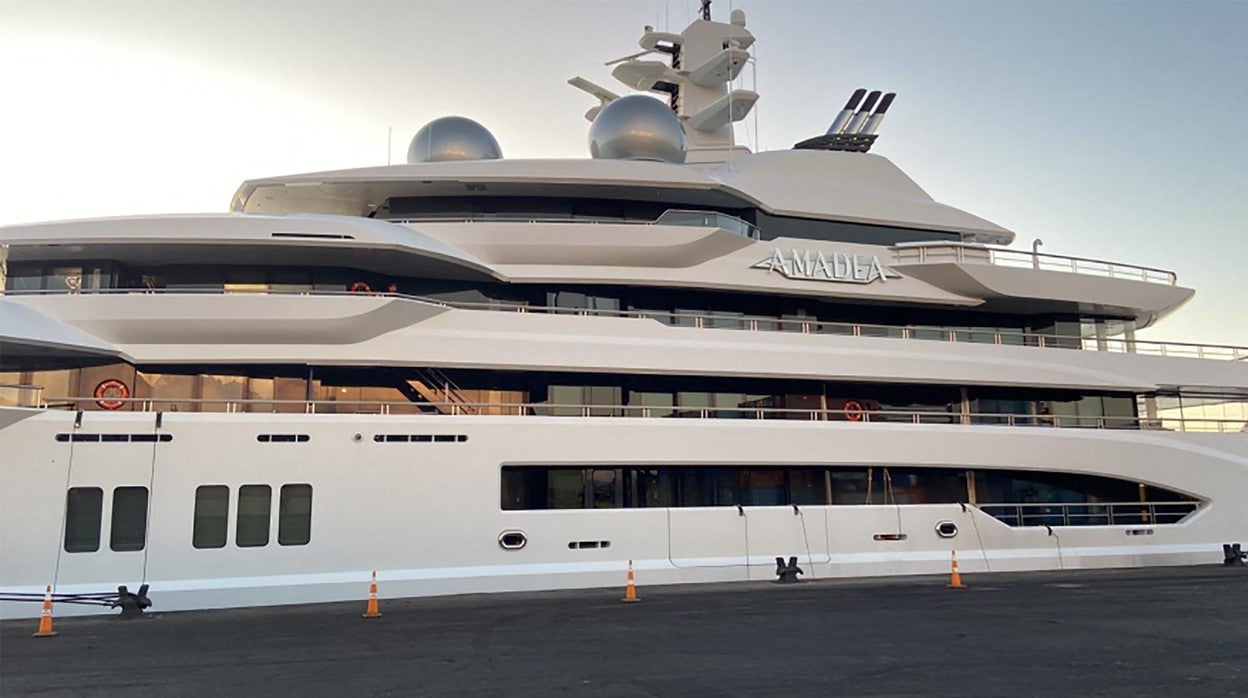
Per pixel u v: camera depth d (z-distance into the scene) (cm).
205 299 1952
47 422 1764
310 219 2045
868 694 984
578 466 2186
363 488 1934
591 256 2355
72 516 1758
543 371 2255
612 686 1030
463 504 2005
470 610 1708
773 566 2214
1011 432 2512
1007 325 2873
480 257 2316
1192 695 979
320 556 1883
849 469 2453
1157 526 2586
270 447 1889
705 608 1709
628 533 2122
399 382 2172
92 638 1424
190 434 1842
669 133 2683
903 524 2353
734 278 2462
